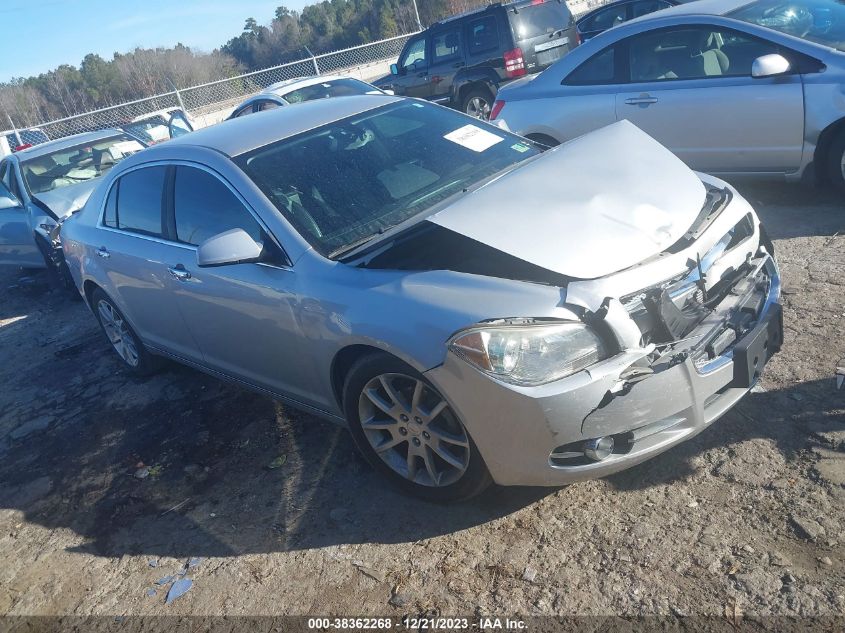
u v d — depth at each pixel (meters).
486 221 2.98
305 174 3.79
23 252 8.57
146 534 3.63
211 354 4.31
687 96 5.87
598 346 2.72
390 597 2.87
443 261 3.15
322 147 3.96
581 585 2.71
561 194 3.14
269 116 4.41
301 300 3.36
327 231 3.52
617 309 2.72
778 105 5.45
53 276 8.23
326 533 3.31
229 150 3.97
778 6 5.88
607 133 3.71
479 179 3.86
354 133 4.09
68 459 4.57
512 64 11.88
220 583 3.18
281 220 3.57
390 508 3.36
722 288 3.09
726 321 2.98
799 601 2.43
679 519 2.89
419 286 2.99
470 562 2.94
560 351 2.68
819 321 4.01
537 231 2.92
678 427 2.86
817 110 5.28
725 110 5.70
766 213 5.75
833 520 2.70
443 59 12.81
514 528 3.06
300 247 3.46
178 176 4.19
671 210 3.09
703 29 5.84
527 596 2.72
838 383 3.42
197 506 3.75
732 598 2.50
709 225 3.14
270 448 4.09
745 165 5.79
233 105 22.62
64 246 5.50
